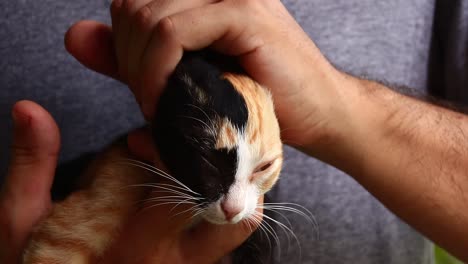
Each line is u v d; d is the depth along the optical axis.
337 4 0.47
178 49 0.30
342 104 0.34
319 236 0.45
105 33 0.34
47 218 0.36
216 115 0.32
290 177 0.45
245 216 0.34
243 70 0.33
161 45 0.30
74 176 0.42
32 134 0.32
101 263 0.37
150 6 0.31
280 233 0.44
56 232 0.36
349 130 0.35
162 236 0.34
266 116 0.33
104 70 0.36
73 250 0.37
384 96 0.38
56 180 0.42
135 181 0.38
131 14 0.31
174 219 0.34
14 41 0.41
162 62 0.31
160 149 0.33
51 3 0.41
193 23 0.30
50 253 0.36
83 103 0.42
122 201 0.37
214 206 0.33
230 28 0.30
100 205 0.37
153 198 0.34
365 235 0.46
